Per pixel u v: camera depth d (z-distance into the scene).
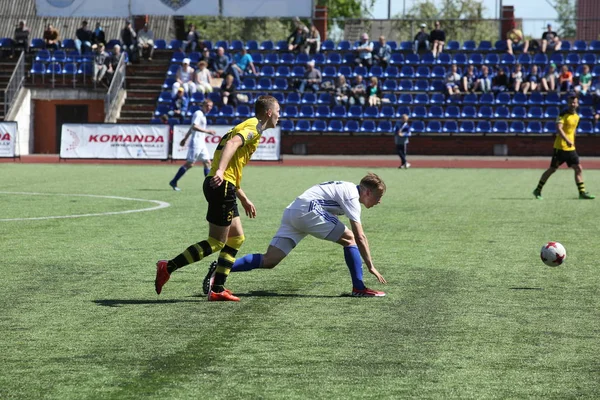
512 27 45.69
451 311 8.12
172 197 19.77
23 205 17.72
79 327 7.40
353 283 8.76
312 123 39.41
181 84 38.50
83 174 27.20
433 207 18.05
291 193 21.14
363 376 6.03
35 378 5.94
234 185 8.29
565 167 32.56
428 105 39.78
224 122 38.28
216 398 5.53
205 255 8.37
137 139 32.91
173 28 47.56
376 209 17.59
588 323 7.66
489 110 39.25
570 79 39.78
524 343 6.96
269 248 8.73
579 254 11.73
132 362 6.34
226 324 7.53
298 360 6.41
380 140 38.75
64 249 11.81
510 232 14.02
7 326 7.43
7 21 48.78
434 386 5.81
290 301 8.52
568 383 5.90
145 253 11.52
